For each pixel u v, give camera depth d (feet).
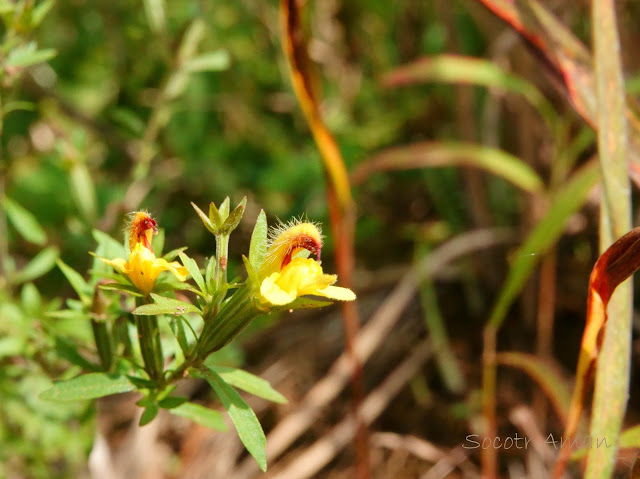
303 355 1.00
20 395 0.65
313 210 1.07
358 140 1.13
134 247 0.38
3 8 0.52
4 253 0.65
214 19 1.08
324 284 0.36
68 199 0.99
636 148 0.51
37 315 0.58
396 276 1.06
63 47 1.12
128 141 1.00
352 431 0.88
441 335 0.95
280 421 0.92
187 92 1.08
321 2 1.18
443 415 0.91
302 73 0.62
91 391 0.40
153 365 0.41
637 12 0.93
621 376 0.42
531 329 0.96
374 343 0.93
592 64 0.54
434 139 1.15
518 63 0.90
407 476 0.86
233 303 0.38
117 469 0.82
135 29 0.82
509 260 0.97
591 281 0.41
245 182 1.10
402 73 0.82
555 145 0.85
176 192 1.08
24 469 0.74
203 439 0.89
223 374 0.42
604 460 0.42
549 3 0.89
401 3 1.14
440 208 1.08
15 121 1.06
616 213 0.45
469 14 1.06
